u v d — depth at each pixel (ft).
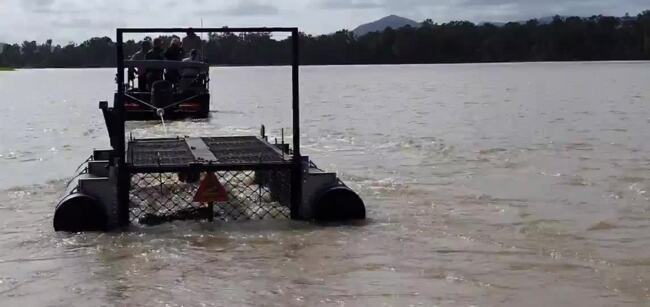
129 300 23.63
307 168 33.47
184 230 32.14
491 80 256.11
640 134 71.87
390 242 30.14
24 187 43.96
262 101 152.66
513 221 33.86
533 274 25.86
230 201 36.70
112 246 29.73
